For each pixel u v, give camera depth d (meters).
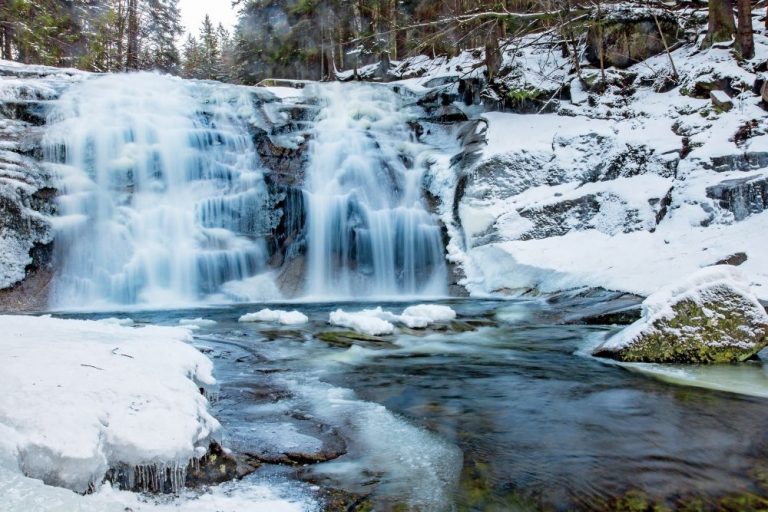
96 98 13.47
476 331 7.64
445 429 3.86
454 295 11.87
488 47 16.69
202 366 4.02
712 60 13.66
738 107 12.25
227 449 3.12
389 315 8.27
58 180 11.32
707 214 10.45
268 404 4.31
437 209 13.42
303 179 13.48
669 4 17.94
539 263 10.89
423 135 16.11
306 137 14.30
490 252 11.73
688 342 5.82
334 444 3.50
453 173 13.51
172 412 2.89
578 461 3.28
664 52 15.51
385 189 13.93
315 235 13.20
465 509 2.72
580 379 5.23
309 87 17.08
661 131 12.69
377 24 23.55
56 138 11.74
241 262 12.42
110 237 11.40
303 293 12.41
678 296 5.97
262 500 2.70
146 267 11.51
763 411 4.20
